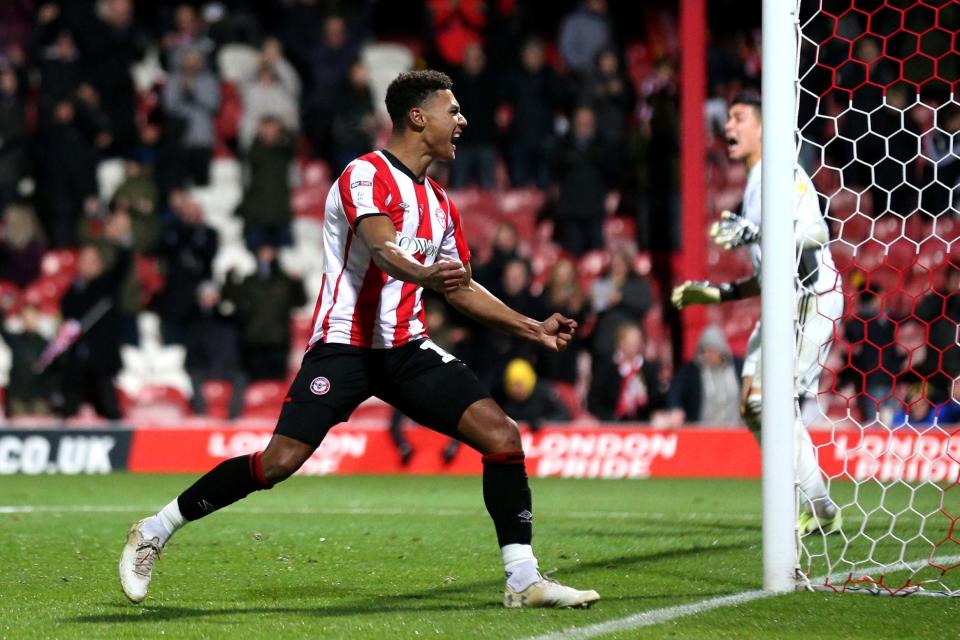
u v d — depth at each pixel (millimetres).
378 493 38594
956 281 45844
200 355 52844
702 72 53438
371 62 69438
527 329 16750
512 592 17734
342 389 17391
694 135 53344
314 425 17281
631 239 61344
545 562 22969
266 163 57500
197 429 47406
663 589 19625
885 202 53750
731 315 60594
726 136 26422
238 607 18141
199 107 60312
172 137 59750
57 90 59094
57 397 52531
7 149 61000
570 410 52031
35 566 22562
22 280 60031
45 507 34344
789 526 19203
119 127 60906
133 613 17578
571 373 50656
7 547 25344
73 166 59062
